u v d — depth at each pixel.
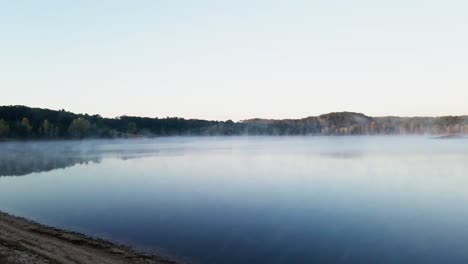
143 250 21.86
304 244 23.34
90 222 28.92
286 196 41.16
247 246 22.84
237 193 43.12
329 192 44.03
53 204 36.50
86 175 62.47
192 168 74.88
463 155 113.75
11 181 54.84
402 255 21.42
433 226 28.17
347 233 26.03
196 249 22.19
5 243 21.09
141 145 192.75
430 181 54.66
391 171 68.75
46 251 20.06
